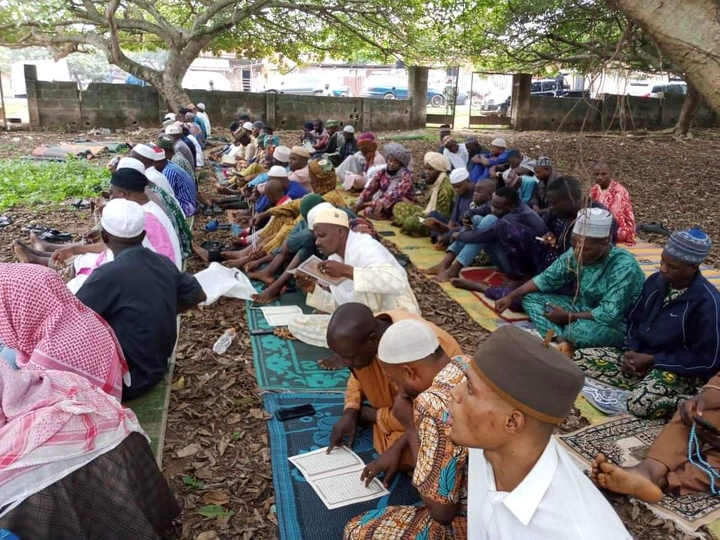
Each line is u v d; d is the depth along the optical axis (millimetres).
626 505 3039
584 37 13766
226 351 4668
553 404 1632
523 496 1698
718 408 3135
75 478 2350
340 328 3021
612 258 4426
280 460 3359
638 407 3717
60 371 2592
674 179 13164
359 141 11188
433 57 20359
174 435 3615
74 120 19547
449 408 1794
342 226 4453
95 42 19203
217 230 8031
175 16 22109
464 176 7406
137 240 3928
